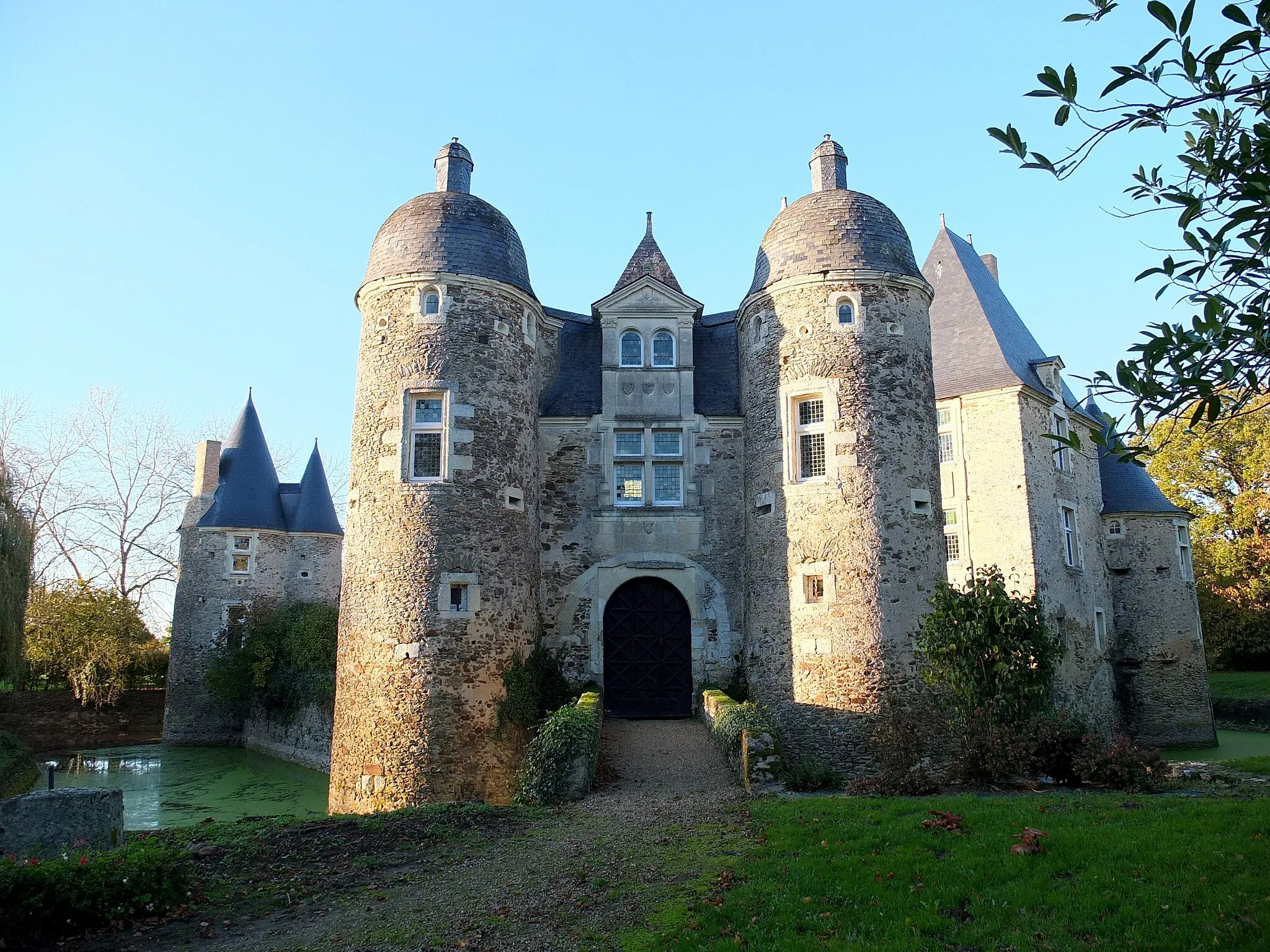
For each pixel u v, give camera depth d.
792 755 15.71
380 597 16.22
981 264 28.25
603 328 19.67
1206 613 35.06
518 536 17.28
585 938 6.65
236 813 19.17
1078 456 26.30
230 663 30.34
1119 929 6.25
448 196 18.38
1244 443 34.16
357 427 17.42
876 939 6.36
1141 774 10.52
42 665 34.12
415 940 6.67
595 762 13.11
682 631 18.66
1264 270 4.34
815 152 19.33
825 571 16.08
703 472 19.05
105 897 6.97
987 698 11.84
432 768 15.38
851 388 16.67
